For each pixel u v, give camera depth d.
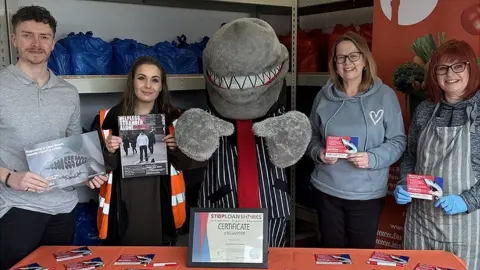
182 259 1.60
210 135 1.82
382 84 2.12
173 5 3.11
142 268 1.52
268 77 1.91
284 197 2.02
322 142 2.17
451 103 1.86
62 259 1.59
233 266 1.52
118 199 2.05
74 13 2.78
